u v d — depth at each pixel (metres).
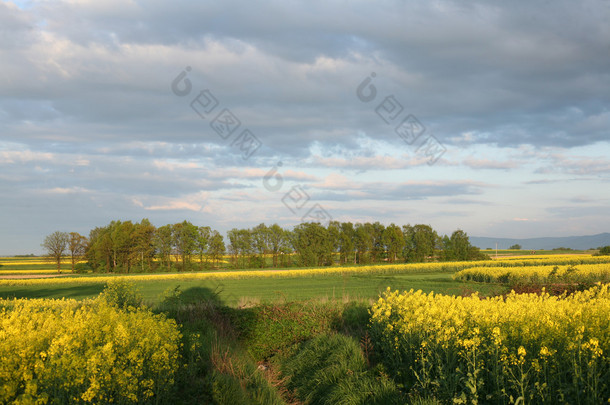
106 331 7.16
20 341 6.35
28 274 82.81
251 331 13.93
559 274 27.61
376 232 93.31
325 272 54.84
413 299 11.07
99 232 97.69
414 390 7.66
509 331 7.26
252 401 8.03
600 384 5.78
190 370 8.74
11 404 4.74
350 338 11.23
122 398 5.83
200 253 85.44
